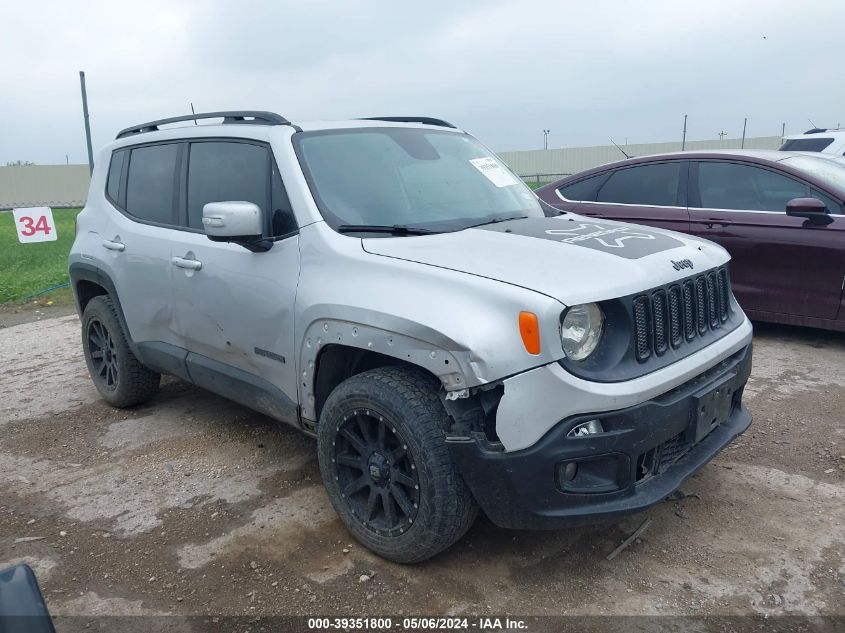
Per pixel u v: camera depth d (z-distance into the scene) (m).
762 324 7.10
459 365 2.78
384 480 3.17
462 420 2.85
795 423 4.63
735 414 3.65
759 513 3.56
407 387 3.01
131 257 4.65
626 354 2.90
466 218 3.78
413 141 4.22
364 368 3.50
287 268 3.56
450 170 4.16
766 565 3.14
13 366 6.78
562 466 2.79
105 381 5.41
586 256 3.11
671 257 3.28
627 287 2.91
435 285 2.96
